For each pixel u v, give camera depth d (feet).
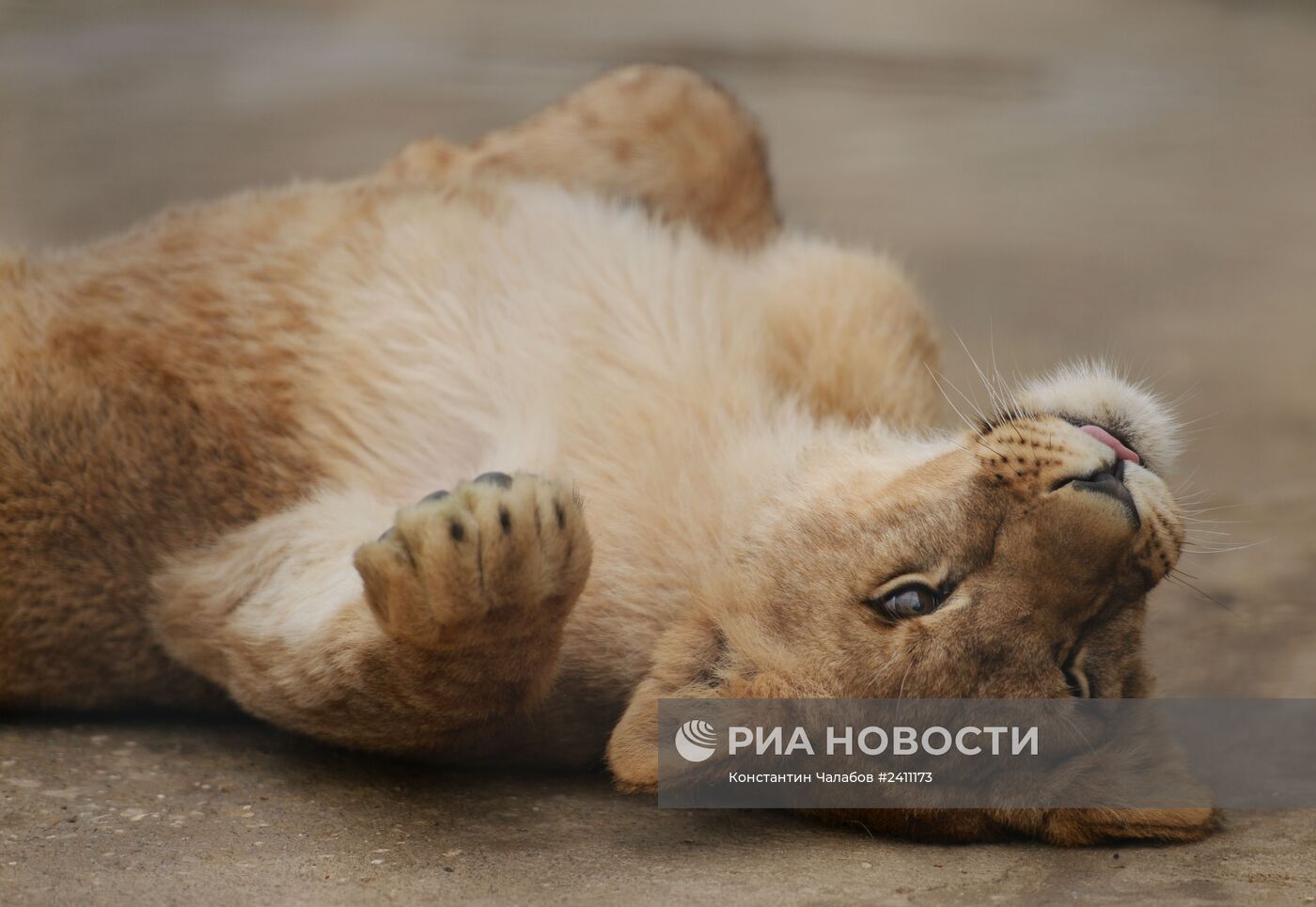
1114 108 73.82
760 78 76.43
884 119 70.23
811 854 20.76
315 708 22.22
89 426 24.26
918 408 28.25
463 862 20.06
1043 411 23.59
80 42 76.33
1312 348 43.52
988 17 92.79
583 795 23.20
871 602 22.43
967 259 50.88
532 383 25.53
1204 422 38.27
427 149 32.86
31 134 61.11
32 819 20.80
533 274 27.14
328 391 25.36
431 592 18.72
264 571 23.29
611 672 23.58
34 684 24.75
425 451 25.30
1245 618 30.07
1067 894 19.08
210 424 24.95
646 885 19.29
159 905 18.17
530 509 18.99
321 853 20.12
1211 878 19.71
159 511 24.48
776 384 27.43
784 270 29.55
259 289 26.00
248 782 22.71
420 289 26.37
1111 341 43.42
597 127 32.30
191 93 68.54
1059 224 55.67
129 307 25.53
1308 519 33.65
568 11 87.51
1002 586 21.86
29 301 25.30
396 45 79.30
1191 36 91.04
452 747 22.61
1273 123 71.41
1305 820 22.41
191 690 25.30
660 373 26.04
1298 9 98.58
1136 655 22.76
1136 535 21.79
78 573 24.30
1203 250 53.06
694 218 32.45
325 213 27.14
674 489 24.39
